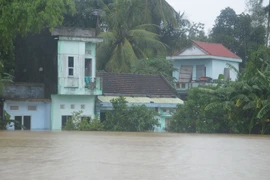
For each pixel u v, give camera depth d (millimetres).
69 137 15445
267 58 26984
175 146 11383
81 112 29578
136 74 36250
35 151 9305
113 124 28797
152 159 8070
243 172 6547
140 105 29641
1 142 12125
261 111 23797
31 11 23375
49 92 31500
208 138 16656
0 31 24047
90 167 6816
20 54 32406
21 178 5645
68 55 30859
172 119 27672
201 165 7312
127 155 8711
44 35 31594
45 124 30969
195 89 27047
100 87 31734
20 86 30812
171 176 6043
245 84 24906
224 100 25656
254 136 20234
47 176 5859
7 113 28562
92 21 36656
